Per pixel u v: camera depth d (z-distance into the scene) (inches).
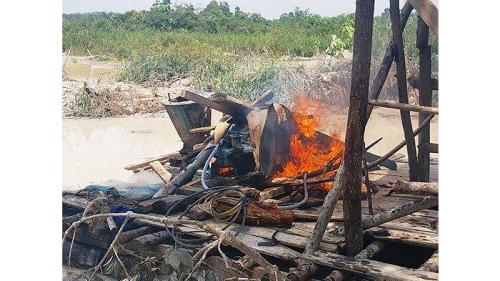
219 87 239.5
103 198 235.0
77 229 237.0
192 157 248.7
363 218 213.0
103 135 245.6
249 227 223.1
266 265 199.9
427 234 210.8
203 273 212.1
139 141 246.1
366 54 197.8
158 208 236.1
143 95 244.8
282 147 238.8
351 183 200.7
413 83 251.3
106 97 245.3
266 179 240.7
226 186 239.6
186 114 245.9
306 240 211.0
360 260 199.2
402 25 241.3
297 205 234.2
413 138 244.1
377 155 247.9
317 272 206.2
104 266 230.4
